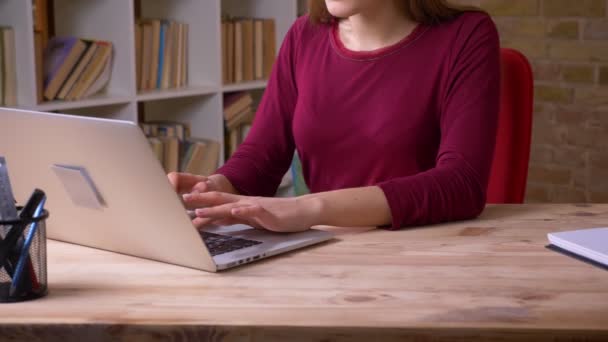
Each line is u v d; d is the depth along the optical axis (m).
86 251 1.30
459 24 1.70
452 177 1.48
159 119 3.55
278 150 1.92
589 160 3.42
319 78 1.83
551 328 0.95
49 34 3.14
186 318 1.00
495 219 1.49
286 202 1.38
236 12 3.79
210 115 3.42
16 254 1.06
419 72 1.71
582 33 3.35
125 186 1.17
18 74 2.73
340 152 1.80
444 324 0.97
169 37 3.28
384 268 1.19
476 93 1.62
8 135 1.26
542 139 3.55
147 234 1.21
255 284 1.12
